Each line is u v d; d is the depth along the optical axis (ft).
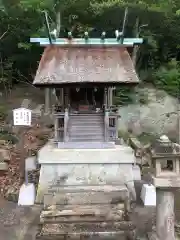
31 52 68.33
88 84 32.96
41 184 33.19
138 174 34.32
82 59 35.86
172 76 68.03
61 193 29.01
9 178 41.75
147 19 63.16
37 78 32.86
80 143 36.14
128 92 67.51
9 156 45.93
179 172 23.22
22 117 35.81
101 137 37.40
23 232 29.22
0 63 67.97
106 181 33.60
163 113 62.59
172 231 24.20
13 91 72.64
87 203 28.50
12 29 63.62
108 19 62.18
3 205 35.88
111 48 37.73
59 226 25.82
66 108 37.22
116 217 26.68
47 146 37.55
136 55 70.54
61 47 37.65
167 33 69.82
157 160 23.13
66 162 33.53
